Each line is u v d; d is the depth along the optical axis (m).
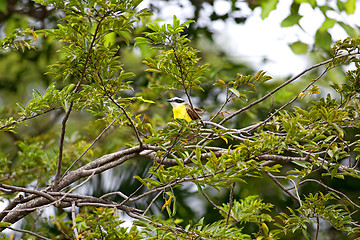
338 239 12.90
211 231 6.48
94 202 7.50
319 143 7.21
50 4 5.86
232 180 6.07
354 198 13.05
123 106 7.12
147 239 6.02
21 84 17.00
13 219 7.55
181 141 6.54
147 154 8.34
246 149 6.07
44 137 13.20
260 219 7.71
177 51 6.52
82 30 6.08
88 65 6.32
